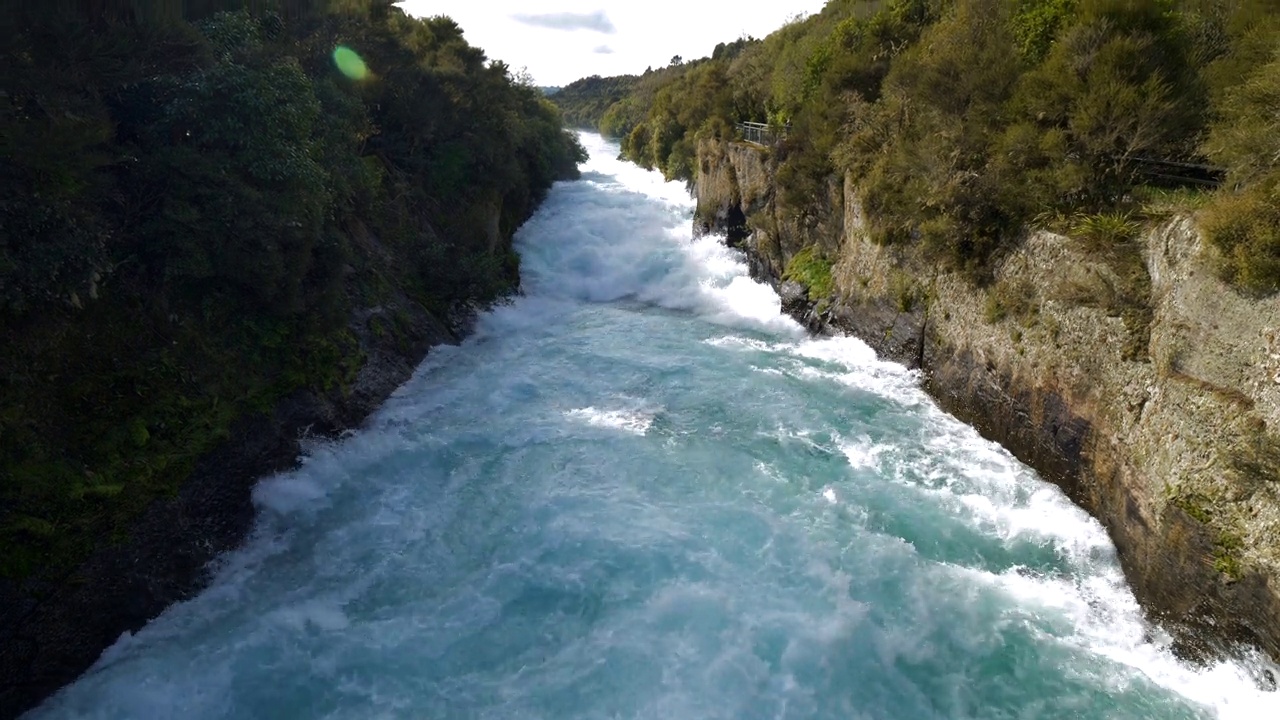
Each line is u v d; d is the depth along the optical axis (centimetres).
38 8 1309
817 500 1658
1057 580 1412
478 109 3684
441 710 1128
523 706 1133
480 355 2523
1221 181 1543
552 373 2386
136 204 1480
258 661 1208
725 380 2344
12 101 1234
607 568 1423
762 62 5978
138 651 1216
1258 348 1135
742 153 3806
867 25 3606
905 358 2338
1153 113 1606
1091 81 1738
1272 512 1068
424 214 2975
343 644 1251
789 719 1109
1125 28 1769
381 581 1406
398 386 2150
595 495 1672
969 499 1655
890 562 1444
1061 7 2136
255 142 1611
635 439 1930
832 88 3100
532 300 3238
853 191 2677
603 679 1178
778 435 1966
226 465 1488
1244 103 1351
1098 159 1750
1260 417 1109
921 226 2111
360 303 2184
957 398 2059
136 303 1441
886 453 1866
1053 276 1684
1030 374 1745
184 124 1544
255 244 1583
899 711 1128
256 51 1828
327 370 1844
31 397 1200
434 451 1845
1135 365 1420
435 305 2616
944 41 2362
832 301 2781
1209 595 1162
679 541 1502
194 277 1527
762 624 1281
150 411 1378
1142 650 1246
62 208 1243
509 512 1611
